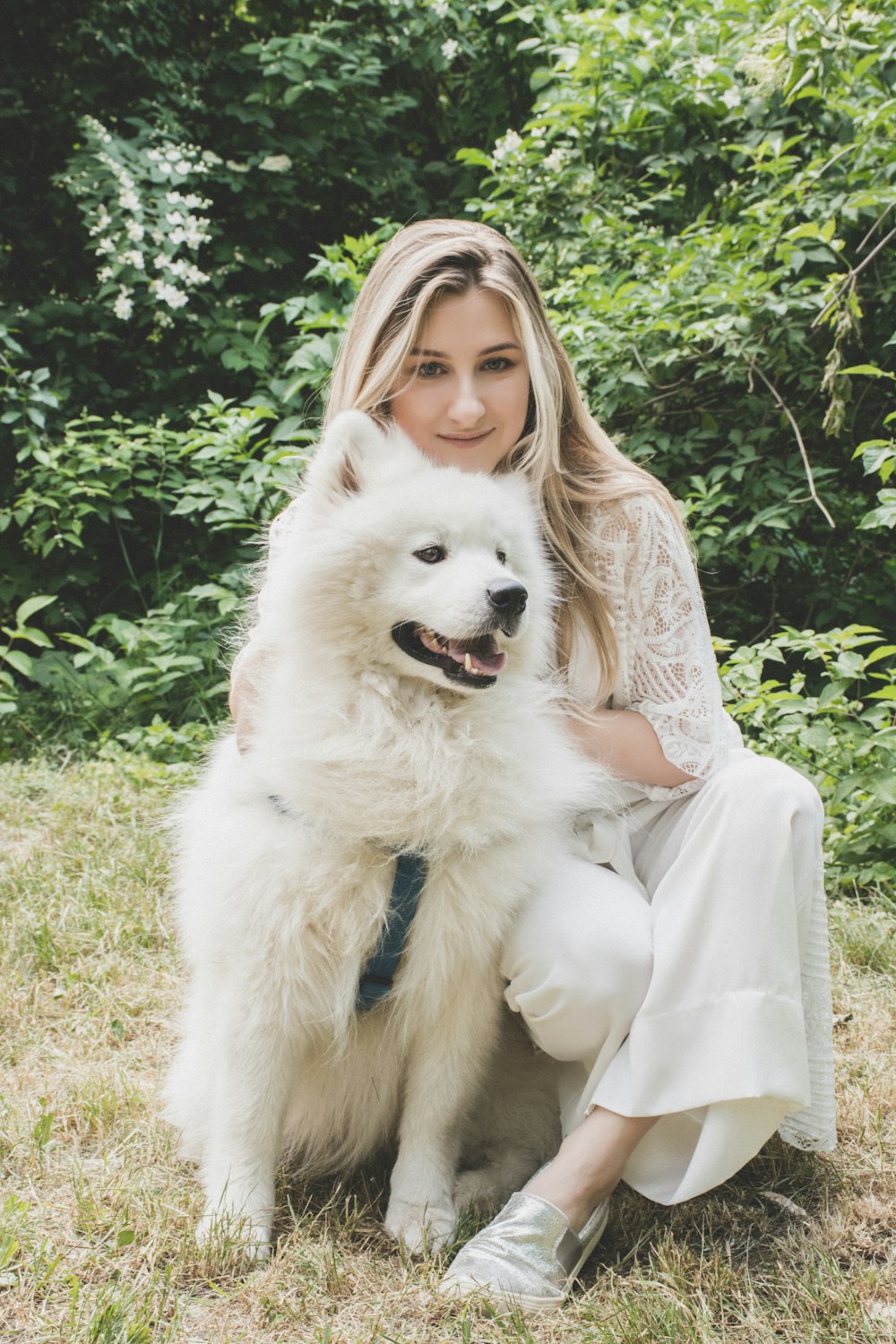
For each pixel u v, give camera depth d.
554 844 2.43
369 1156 2.62
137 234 6.49
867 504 6.04
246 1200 2.24
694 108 6.11
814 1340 1.89
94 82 7.23
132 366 7.23
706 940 2.17
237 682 2.57
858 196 5.03
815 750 4.48
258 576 2.94
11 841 4.43
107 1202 2.23
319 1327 1.94
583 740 2.54
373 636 2.31
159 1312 1.92
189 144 7.32
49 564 6.76
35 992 3.16
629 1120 2.18
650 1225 2.33
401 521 2.31
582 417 2.83
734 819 2.20
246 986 2.27
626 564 2.60
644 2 6.77
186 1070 2.54
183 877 2.62
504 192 6.77
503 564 2.40
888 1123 2.62
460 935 2.28
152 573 7.10
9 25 7.11
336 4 7.81
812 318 5.33
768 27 5.05
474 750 2.28
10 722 5.90
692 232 6.02
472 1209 2.38
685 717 2.50
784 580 6.15
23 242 7.07
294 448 5.91
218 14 7.79
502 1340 1.89
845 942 3.55
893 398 5.84
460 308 2.59
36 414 6.22
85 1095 2.63
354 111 7.62
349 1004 2.31
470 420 2.62
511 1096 2.64
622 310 5.43
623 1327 1.92
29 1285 1.97
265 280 7.49
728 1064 2.11
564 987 2.21
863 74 5.52
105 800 4.77
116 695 6.00
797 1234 2.25
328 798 2.21
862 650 5.75
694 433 5.54
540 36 7.40
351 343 2.83
